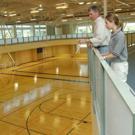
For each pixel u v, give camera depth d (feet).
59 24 109.60
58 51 117.19
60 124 35.37
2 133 32.76
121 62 8.71
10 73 79.00
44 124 35.60
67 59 107.96
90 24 108.06
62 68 85.10
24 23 96.84
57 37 100.73
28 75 74.84
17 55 93.61
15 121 37.04
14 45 75.46
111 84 4.27
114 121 4.06
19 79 69.15
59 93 52.44
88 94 50.52
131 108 2.44
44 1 51.37
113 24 8.66
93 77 11.27
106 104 5.49
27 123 36.17
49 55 112.88
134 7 69.56
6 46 71.56
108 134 5.28
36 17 82.99
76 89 55.26
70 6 61.26
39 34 110.01
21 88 58.03
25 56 98.63
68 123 35.63
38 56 106.01
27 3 52.13
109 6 60.54
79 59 105.29
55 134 31.99
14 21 88.48
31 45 84.33
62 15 81.61
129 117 2.66
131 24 96.89
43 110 41.75
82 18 88.99
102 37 10.43
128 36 37.47
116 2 56.90
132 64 27.66
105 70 5.17
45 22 96.37
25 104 45.32
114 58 8.80
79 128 33.58
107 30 10.55
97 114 9.31
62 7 61.72
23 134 32.35
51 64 95.61
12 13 68.49
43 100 47.67
